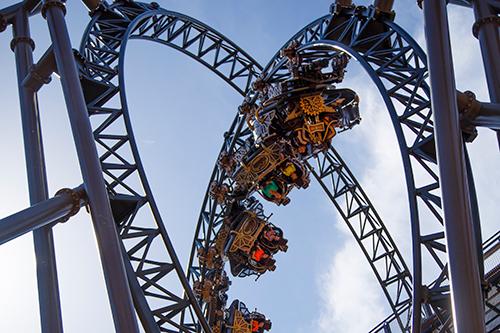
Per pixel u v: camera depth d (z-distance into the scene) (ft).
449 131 43.68
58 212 50.57
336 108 72.08
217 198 82.12
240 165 78.07
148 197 62.08
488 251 84.64
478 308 38.34
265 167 76.33
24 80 61.57
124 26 78.38
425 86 60.75
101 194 50.98
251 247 80.64
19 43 64.59
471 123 51.75
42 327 50.37
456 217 40.98
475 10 53.78
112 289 47.83
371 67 62.54
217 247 83.71
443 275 55.01
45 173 57.98
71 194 51.47
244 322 84.74
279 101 70.54
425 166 58.29
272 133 72.43
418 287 53.98
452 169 42.45
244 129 91.40
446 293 54.19
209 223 89.76
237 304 85.56
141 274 59.67
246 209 81.87
